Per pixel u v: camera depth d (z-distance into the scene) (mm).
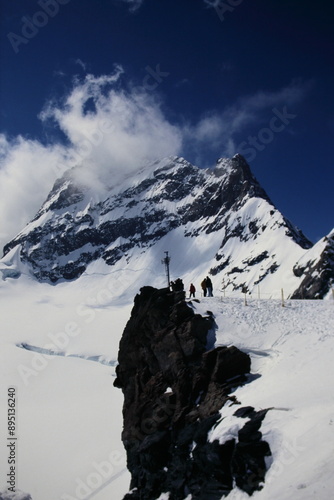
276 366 31750
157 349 36875
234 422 25172
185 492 26969
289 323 37719
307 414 23062
